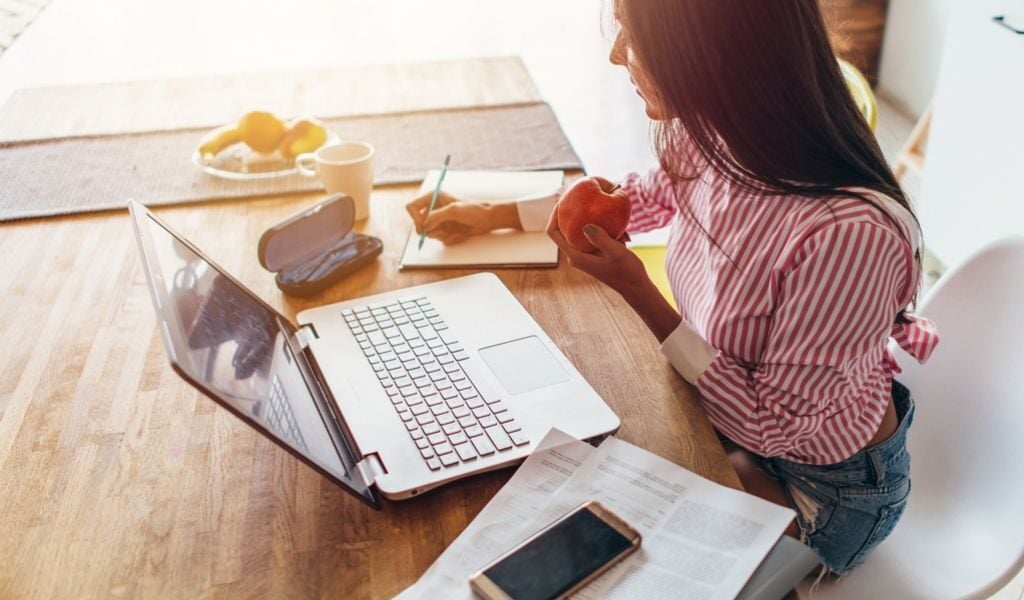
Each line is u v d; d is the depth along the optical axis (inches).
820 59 38.4
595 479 36.2
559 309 48.9
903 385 49.5
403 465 37.6
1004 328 48.5
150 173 63.9
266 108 74.1
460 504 36.5
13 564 34.6
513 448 38.4
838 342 39.9
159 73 129.9
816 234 39.3
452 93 76.4
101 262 54.1
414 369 43.5
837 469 46.1
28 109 74.5
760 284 42.5
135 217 39.8
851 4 149.3
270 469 38.8
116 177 63.4
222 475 38.5
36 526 36.2
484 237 55.2
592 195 43.8
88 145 68.2
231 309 40.7
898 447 46.9
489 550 33.5
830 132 38.8
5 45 120.3
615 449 37.7
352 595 32.9
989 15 95.8
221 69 136.8
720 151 39.9
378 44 157.8
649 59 38.3
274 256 49.4
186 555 34.8
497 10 180.5
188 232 56.7
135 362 45.7
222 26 157.6
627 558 32.5
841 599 46.4
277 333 43.9
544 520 34.5
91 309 49.9
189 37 149.9
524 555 32.5
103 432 41.1
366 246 53.3
